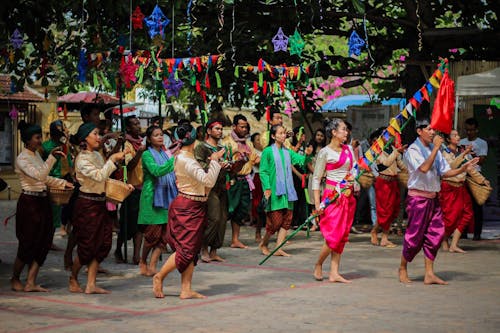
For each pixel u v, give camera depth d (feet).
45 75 41.60
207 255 36.47
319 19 48.11
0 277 32.27
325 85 90.63
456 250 40.14
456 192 39.42
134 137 35.50
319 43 85.61
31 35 39.24
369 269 34.19
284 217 38.40
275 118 39.47
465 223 40.09
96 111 36.47
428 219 29.96
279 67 40.11
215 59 37.63
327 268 34.50
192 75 37.86
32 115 81.15
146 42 44.80
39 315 24.17
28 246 28.40
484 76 47.29
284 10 47.19
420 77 51.72
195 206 26.66
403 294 27.96
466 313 24.56
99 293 28.22
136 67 35.83
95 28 43.37
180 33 52.70
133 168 34.63
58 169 38.34
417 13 46.65
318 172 30.42
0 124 79.97
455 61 50.67
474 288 29.30
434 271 33.58
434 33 47.93
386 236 42.60
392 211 42.19
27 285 28.60
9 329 22.13
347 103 82.64
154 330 22.03
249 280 31.19
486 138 54.60
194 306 25.68
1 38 37.68
